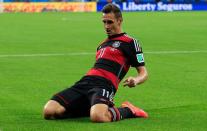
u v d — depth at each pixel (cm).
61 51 6031
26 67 4675
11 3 17362
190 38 7944
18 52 5894
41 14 16150
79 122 2511
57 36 8312
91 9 18062
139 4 18425
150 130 2345
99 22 12319
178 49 6281
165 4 18600
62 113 2572
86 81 2603
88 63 4981
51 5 17788
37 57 5444
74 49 6266
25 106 2992
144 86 3694
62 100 2570
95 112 2458
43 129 2369
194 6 18788
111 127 2384
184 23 11950
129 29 10025
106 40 2712
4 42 7188
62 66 4759
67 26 10925
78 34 8756
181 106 2992
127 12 17588
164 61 5112
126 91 3503
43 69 4556
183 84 3781
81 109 2611
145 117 2639
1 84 3772
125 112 2575
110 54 2644
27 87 3653
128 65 2667
